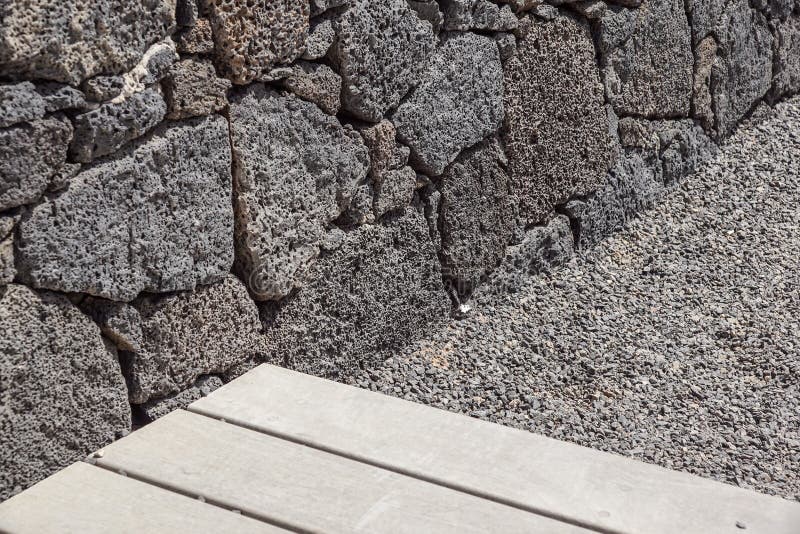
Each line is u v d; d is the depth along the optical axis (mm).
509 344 3568
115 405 2361
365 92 3014
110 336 2332
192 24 2381
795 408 3295
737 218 4684
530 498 2053
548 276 4098
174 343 2508
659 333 3744
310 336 2982
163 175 2383
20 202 2037
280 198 2754
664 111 4785
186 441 2268
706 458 3008
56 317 2176
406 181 3287
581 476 2131
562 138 4086
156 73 2297
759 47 5527
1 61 1951
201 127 2471
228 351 2684
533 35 3801
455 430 2311
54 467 2223
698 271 4223
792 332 3770
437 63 3332
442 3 3322
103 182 2225
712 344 3689
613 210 4488
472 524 1972
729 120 5359
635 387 3377
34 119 2025
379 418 2365
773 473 2945
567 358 3512
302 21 2705
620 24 4297
